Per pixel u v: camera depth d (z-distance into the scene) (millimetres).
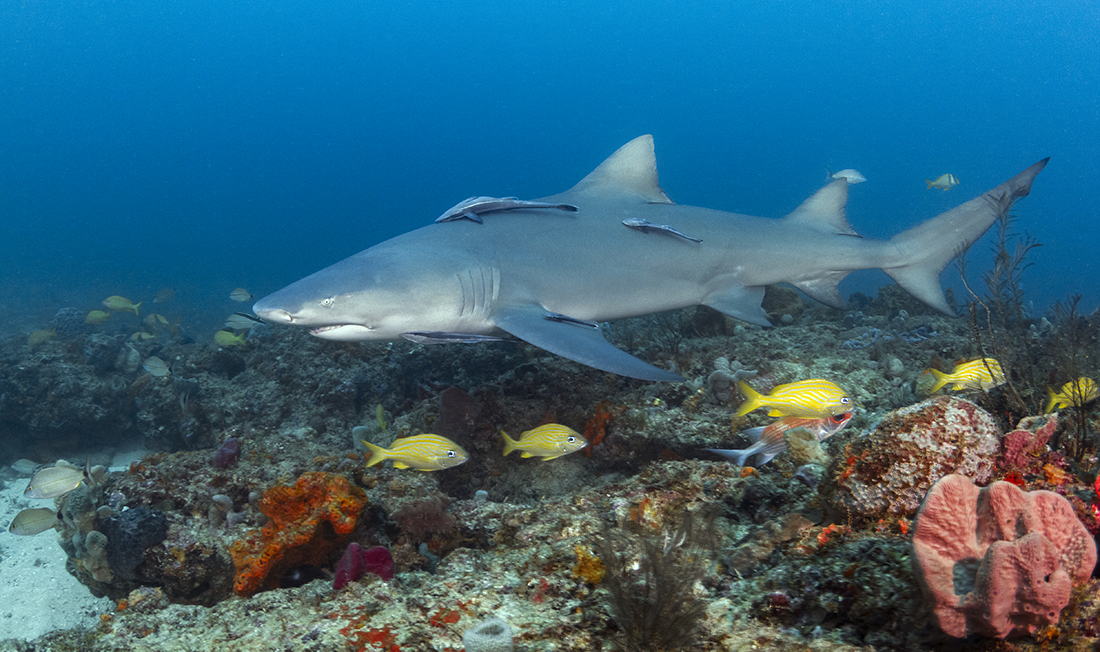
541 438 4680
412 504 4488
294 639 2703
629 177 7438
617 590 2475
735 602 2658
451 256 6074
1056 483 2857
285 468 5320
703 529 2711
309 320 5480
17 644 3061
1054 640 2104
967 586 2070
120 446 10297
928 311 10992
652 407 5887
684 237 6945
